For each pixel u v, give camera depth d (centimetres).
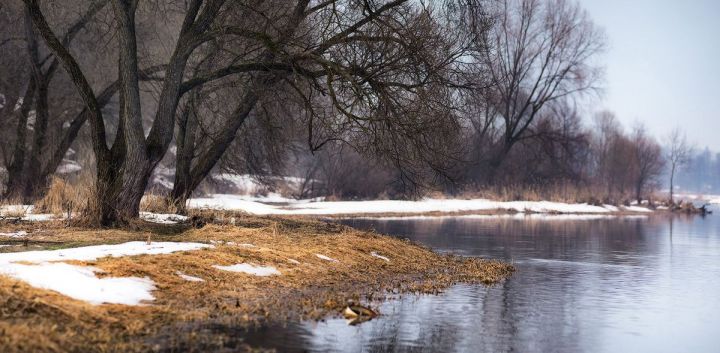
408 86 2034
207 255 1431
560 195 6894
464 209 5509
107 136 4594
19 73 3419
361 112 2142
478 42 2233
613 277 1856
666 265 2177
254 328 1036
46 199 2323
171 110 2067
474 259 2131
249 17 2273
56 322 904
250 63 2139
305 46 2245
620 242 3075
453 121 2139
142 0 2802
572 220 5016
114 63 3275
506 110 6725
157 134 2053
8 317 876
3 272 1025
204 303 1148
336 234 2131
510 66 6625
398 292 1452
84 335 879
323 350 942
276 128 2666
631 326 1201
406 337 1048
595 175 9362
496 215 5394
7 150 3459
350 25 2180
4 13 3162
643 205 8212
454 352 974
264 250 1588
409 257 1981
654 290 1627
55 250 1320
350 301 1203
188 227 2056
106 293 1073
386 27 2148
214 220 2305
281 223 2438
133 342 898
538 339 1074
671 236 3544
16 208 2252
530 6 6662
